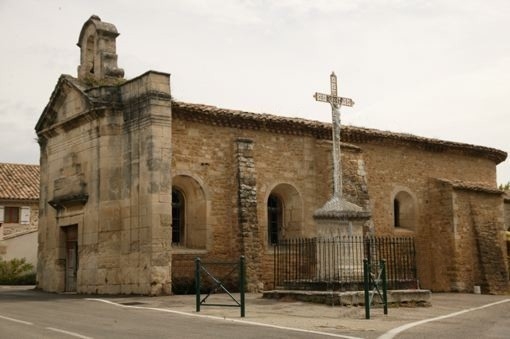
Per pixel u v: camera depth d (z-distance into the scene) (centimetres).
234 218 2350
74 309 1566
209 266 2284
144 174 2100
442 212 2958
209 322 1274
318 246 1875
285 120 2547
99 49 2412
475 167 3269
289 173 2575
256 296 1995
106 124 2219
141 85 2153
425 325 1310
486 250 2964
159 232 2056
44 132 2589
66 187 2402
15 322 1256
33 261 3519
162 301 1794
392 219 2867
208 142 2372
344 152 2631
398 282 1830
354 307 1631
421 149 3031
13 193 3916
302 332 1132
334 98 2011
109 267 2159
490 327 1299
